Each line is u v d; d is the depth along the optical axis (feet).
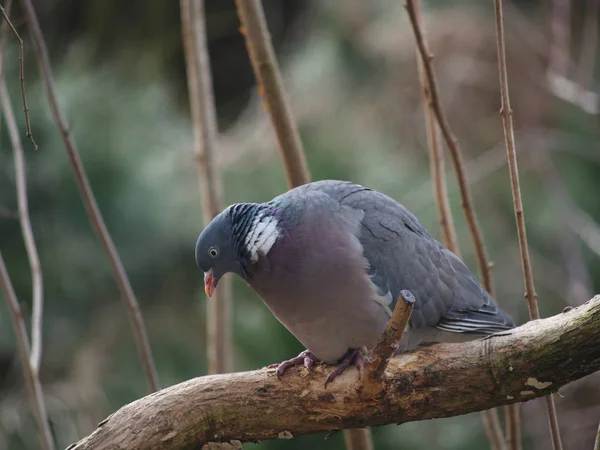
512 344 18.52
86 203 24.22
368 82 45.21
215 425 20.13
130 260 42.19
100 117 42.16
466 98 44.37
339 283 21.97
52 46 47.24
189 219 42.68
